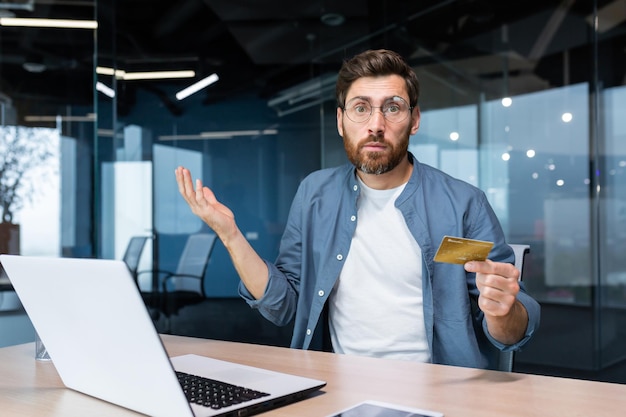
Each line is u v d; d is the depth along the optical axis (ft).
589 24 12.12
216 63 15.56
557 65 12.37
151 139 15.57
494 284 3.33
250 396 2.89
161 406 2.65
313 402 2.96
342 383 3.30
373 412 2.70
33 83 17.90
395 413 2.68
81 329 2.89
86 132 18.08
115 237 15.17
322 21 14.88
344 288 5.19
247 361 3.87
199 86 15.58
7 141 17.66
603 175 12.16
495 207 12.87
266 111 15.42
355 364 3.76
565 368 12.45
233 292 15.52
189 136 15.60
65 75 17.99
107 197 14.93
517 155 12.68
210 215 4.70
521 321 4.04
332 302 5.31
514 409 2.80
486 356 5.06
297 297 5.41
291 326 15.40
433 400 2.97
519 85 12.66
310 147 15.23
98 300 2.67
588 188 12.21
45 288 2.98
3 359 4.11
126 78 15.53
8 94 17.76
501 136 12.79
